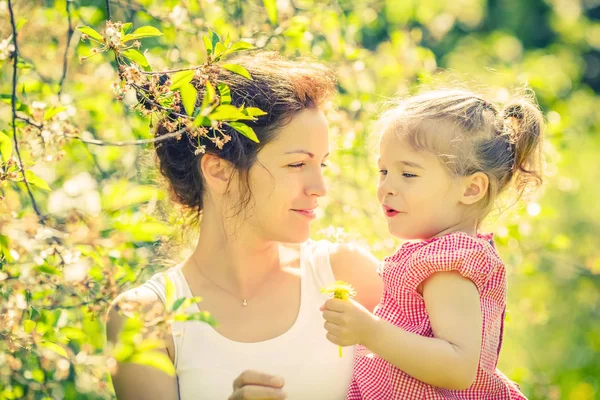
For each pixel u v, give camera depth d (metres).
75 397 3.38
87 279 2.46
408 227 2.86
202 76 2.47
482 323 2.70
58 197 2.61
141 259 3.25
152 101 2.54
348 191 4.28
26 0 3.92
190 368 2.75
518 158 3.01
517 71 5.27
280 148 2.74
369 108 4.45
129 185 3.41
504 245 4.07
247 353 2.78
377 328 2.55
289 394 2.77
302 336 2.85
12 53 2.84
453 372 2.54
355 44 4.87
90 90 3.99
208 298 2.86
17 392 2.93
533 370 6.46
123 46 2.56
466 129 2.85
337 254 3.05
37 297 2.68
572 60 10.73
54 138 2.52
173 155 2.96
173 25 3.76
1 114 3.31
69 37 3.49
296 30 3.94
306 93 2.82
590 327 7.11
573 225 7.89
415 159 2.83
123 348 2.24
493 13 11.41
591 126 8.91
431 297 2.68
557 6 11.12
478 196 2.86
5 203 2.65
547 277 7.01
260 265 2.90
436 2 7.66
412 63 4.81
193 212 3.03
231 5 4.39
